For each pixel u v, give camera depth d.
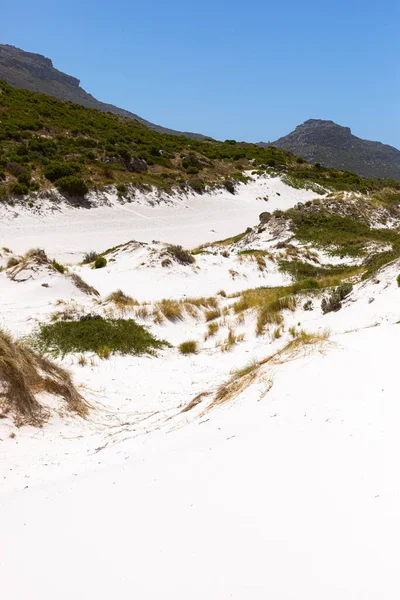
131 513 2.48
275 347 9.43
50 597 1.85
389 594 1.55
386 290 9.95
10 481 3.99
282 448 2.88
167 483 2.78
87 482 3.33
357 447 2.68
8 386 5.44
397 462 2.41
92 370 8.33
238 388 5.17
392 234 28.48
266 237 27.16
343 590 1.60
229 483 2.55
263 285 18.94
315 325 9.96
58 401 5.96
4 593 1.92
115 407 6.68
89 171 38.06
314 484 2.35
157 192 39.28
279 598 1.62
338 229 28.44
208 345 10.32
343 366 4.36
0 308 11.62
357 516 2.01
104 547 2.17
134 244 22.12
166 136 63.06
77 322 10.83
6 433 4.89
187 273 19.58
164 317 12.19
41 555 2.21
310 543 1.88
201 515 2.27
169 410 6.12
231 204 42.81
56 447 4.95
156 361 9.16
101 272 18.83
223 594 1.68
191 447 3.42
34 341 9.52
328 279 16.39
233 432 3.47
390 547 1.78
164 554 2.00
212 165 52.22
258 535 2.00
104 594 1.80
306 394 3.88
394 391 3.46
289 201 46.34
